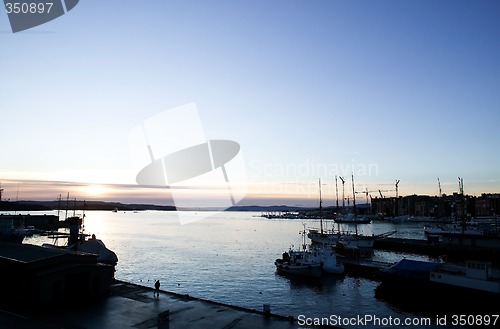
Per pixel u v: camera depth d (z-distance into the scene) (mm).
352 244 120562
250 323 32344
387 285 63812
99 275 41156
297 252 89500
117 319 33062
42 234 179250
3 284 39531
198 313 35031
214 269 89750
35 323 31453
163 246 139750
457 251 109188
